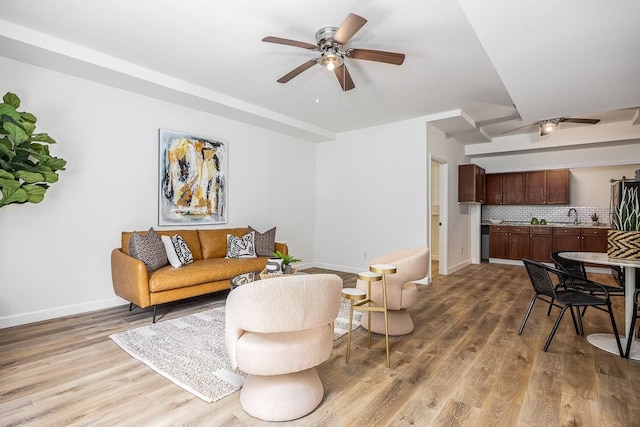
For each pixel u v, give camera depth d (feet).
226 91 13.12
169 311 11.41
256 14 7.96
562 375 7.11
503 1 5.98
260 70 11.16
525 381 6.87
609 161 19.44
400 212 17.11
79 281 11.05
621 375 7.11
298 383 5.82
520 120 17.15
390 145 17.49
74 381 6.76
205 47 9.60
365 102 14.25
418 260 9.07
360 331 9.77
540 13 6.31
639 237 8.19
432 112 15.66
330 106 14.85
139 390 6.47
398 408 5.93
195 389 6.50
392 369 7.42
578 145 19.58
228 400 6.17
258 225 17.04
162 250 11.36
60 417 5.60
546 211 22.38
